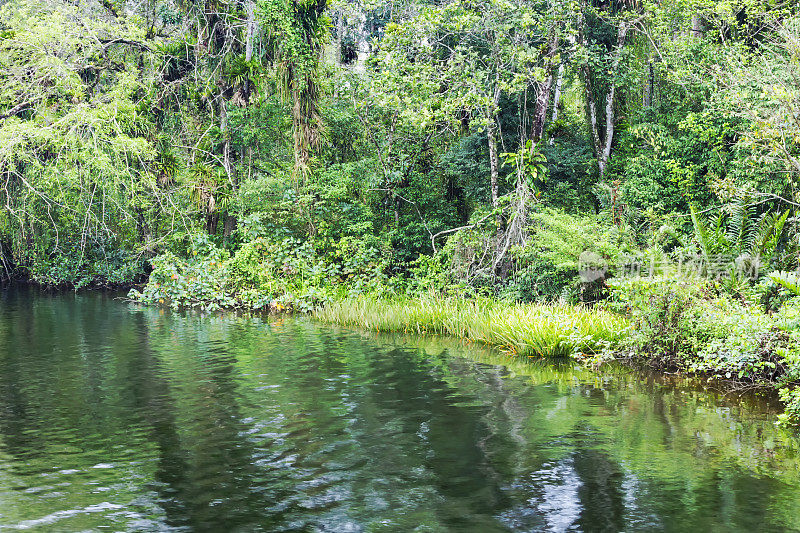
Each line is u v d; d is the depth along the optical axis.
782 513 5.50
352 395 9.28
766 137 12.00
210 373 10.64
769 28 17.42
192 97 23.69
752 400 9.12
